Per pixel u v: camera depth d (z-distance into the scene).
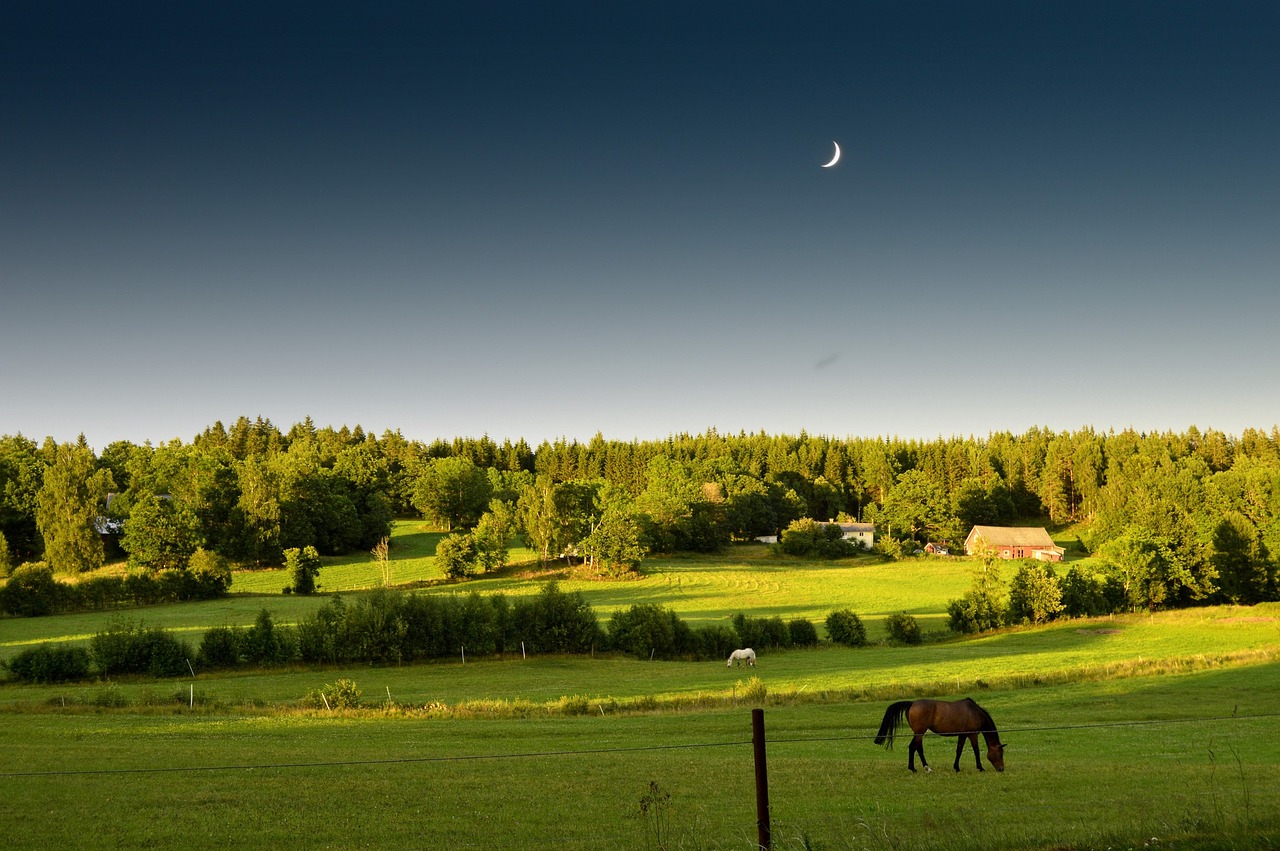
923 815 16.75
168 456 140.88
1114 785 19.80
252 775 22.27
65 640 69.62
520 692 50.41
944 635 79.81
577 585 113.69
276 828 16.84
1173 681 45.88
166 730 32.56
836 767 23.08
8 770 23.27
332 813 18.03
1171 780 20.45
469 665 62.44
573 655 66.69
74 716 37.06
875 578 121.19
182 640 68.25
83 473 119.19
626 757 25.69
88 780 21.45
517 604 67.75
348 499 142.75
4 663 53.50
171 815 17.84
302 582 101.12
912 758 22.03
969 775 21.23
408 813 18.02
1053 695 42.47
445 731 32.47
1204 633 73.06
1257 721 33.31
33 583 83.75
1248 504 118.00
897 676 54.53
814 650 71.31
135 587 90.88
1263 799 16.81
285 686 53.03
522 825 16.95
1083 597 84.38
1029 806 17.38
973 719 21.39
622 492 156.00
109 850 15.48
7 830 16.64
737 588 111.25
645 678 56.44
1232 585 92.56
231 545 120.06
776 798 19.08
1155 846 10.80
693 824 16.58
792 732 31.73
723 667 62.03
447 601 66.12
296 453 168.00
